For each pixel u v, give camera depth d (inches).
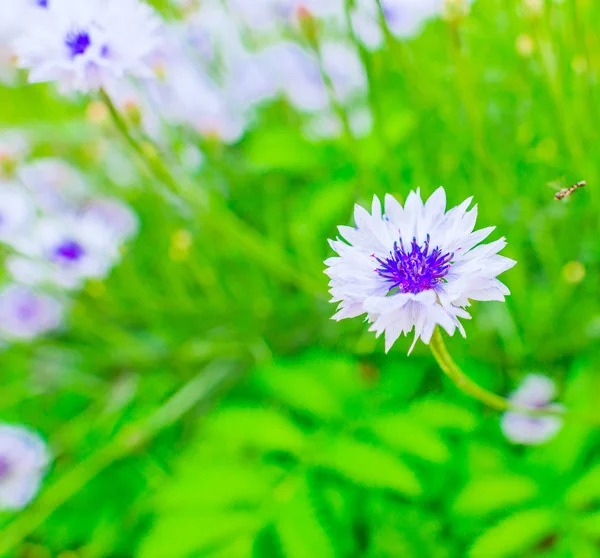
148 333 24.9
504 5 22.1
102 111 20.4
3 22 22.4
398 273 16.2
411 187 21.9
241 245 21.2
